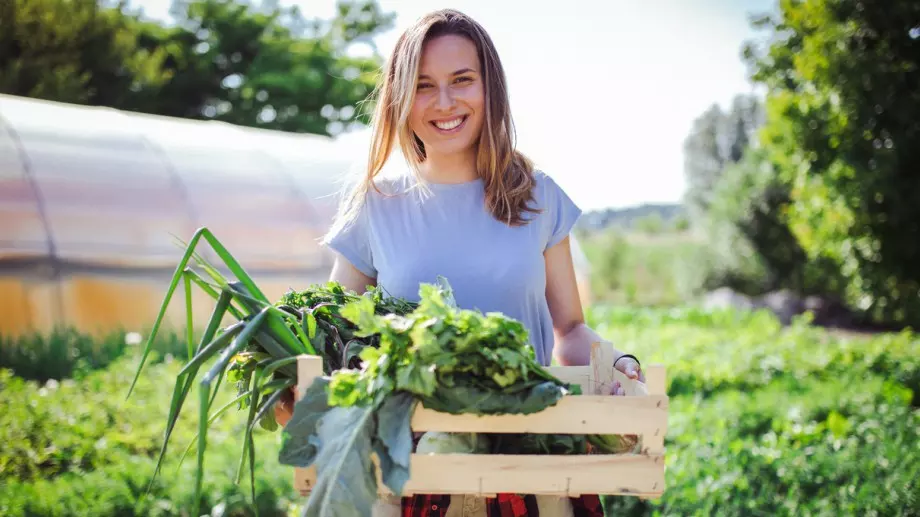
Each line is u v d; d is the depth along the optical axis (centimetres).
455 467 214
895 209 1095
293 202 1387
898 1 1046
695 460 588
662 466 217
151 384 859
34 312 1183
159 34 2444
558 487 216
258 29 2469
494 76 276
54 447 650
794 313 2473
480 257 275
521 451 230
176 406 221
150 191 1289
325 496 201
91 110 1409
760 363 1192
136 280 1239
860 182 1086
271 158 1452
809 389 975
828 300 2495
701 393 1027
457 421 214
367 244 293
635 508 513
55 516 511
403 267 278
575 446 232
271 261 1337
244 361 248
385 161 291
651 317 2017
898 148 1077
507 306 274
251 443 228
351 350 251
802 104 1128
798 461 579
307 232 1372
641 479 216
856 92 1071
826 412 816
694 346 1388
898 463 570
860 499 504
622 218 5456
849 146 1095
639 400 216
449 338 208
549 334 283
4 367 1029
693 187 4256
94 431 697
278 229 1348
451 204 281
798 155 1166
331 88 2422
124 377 885
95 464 625
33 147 1253
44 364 1044
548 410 215
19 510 504
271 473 579
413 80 270
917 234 1114
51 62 2177
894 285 1173
